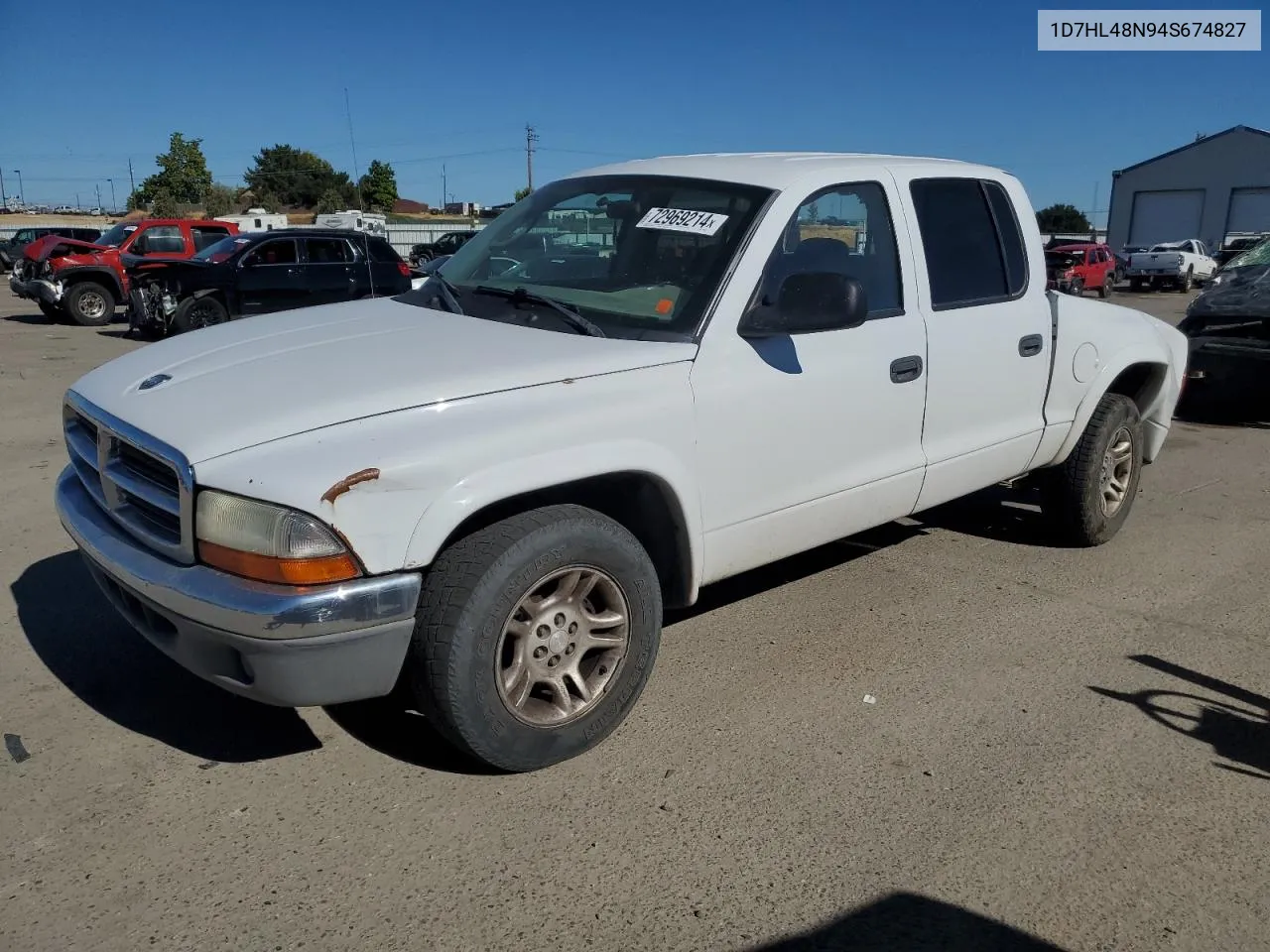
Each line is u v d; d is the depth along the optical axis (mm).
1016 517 6055
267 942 2500
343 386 2992
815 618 4504
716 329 3479
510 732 3086
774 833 2967
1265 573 5195
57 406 9133
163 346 3705
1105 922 2646
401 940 2520
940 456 4379
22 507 5855
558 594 3164
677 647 4191
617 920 2605
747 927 2592
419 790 3141
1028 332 4711
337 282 15180
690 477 3441
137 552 2965
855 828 3000
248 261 14492
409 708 3641
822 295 3453
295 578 2660
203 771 3223
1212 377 9000
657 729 3527
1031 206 4945
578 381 3162
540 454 3016
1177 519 6145
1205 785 3268
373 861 2807
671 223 3783
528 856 2842
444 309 3865
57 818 2961
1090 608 4688
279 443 2758
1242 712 3750
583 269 3885
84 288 17641
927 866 2842
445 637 2908
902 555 5352
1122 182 50812
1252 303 8883
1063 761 3389
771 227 3666
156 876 2729
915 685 3889
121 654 4000
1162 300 29266
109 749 3332
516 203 4629
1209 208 48344
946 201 4441
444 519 2824
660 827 2982
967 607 4664
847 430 3941
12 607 4410
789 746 3436
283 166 85562
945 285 4363
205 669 2867
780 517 3787
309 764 3271
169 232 18531
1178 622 4551
